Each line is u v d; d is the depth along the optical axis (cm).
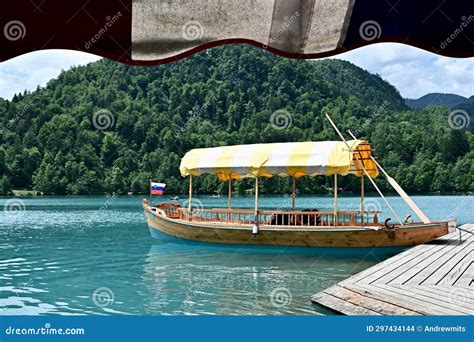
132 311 980
